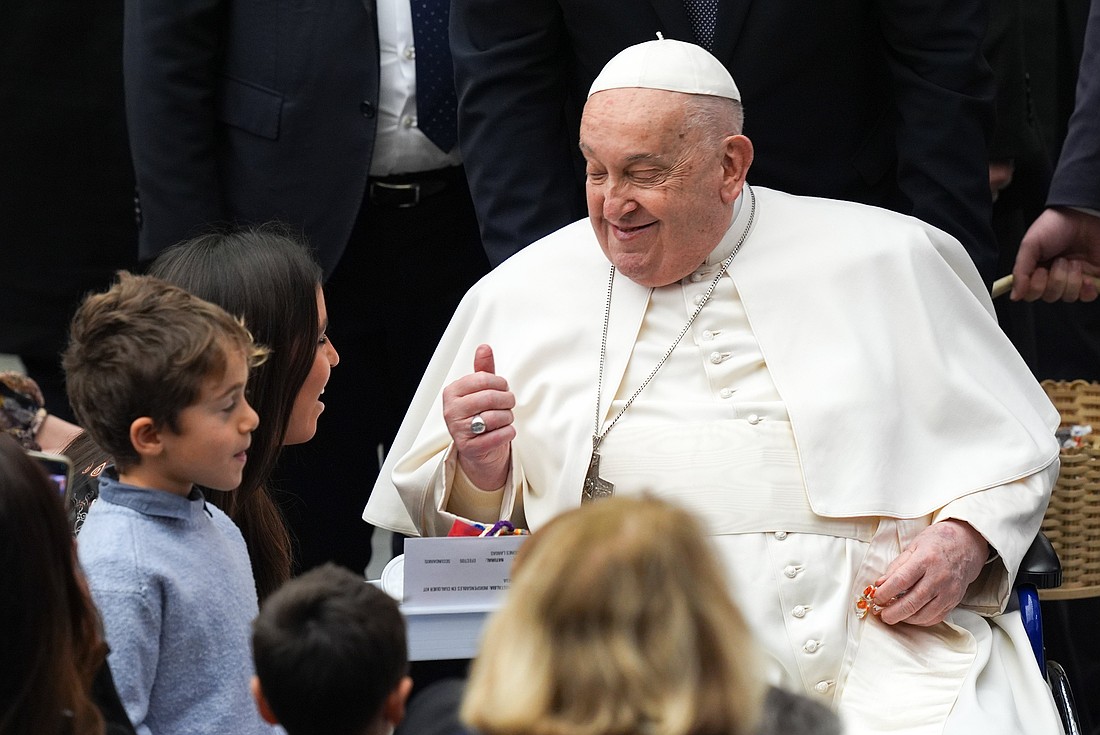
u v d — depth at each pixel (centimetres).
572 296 1491
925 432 1409
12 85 2045
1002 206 2061
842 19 1655
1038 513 1374
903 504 1367
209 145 1858
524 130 1681
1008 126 1983
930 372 1417
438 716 803
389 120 1845
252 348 1059
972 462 1388
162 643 1019
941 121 1653
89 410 1023
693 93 1366
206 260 1274
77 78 2061
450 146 1850
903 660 1302
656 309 1468
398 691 866
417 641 1259
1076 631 2055
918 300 1437
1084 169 1753
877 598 1299
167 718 1025
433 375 1545
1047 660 1402
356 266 1891
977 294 1538
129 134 1895
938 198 1662
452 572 1267
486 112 1686
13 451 853
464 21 1716
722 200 1405
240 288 1252
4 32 2039
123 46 1980
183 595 1022
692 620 659
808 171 1689
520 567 699
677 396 1438
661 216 1385
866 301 1442
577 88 1730
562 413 1437
